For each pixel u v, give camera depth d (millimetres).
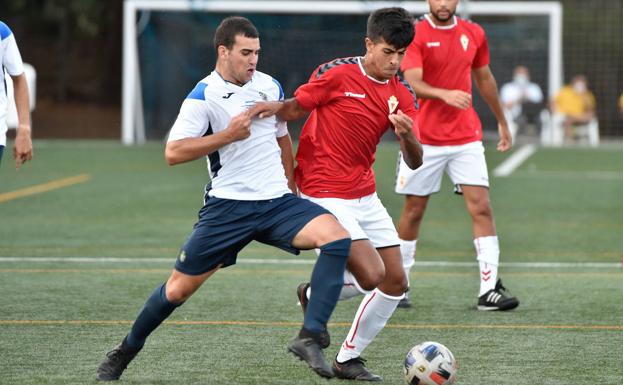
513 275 28094
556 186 52125
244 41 15883
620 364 17953
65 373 16984
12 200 44281
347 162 17266
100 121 104375
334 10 79562
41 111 107125
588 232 36812
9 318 21547
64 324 20984
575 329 20953
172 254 31047
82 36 116688
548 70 85312
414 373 16109
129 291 24875
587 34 98562
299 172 17625
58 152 68938
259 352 18734
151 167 59969
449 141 23688
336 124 17156
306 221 15836
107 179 53344
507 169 61062
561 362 18078
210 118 16016
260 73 16797
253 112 15734
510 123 81188
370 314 16969
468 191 23703
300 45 82688
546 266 29672
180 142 15594
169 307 16094
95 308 22703
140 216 39844
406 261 24125
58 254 30828
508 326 21266
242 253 31438
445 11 23188
